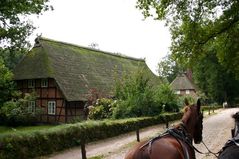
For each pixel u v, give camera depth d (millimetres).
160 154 5895
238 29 27656
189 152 6941
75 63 44562
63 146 19250
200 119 7684
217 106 72312
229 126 29891
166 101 38344
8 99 23078
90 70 45625
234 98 82500
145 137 23594
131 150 6250
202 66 80938
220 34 28109
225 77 79688
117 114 31203
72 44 48188
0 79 21312
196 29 27250
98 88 42875
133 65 57781
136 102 32344
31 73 41750
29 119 39062
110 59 53000
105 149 19109
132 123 27516
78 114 40062
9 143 15672
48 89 41312
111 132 24375
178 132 6984
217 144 19672
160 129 28156
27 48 22469
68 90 38875
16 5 18797
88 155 17422
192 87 89438
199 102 7672
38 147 17406
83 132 21312
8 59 51156
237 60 28547
